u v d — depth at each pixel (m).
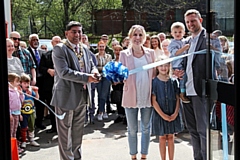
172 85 2.80
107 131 4.19
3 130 1.15
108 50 4.97
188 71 2.67
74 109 2.72
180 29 2.94
